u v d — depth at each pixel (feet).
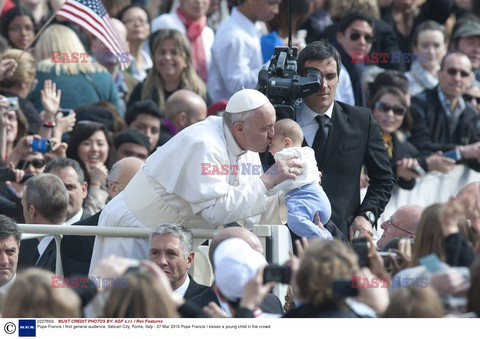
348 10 135.44
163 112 119.85
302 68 84.43
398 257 70.85
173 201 79.77
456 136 124.16
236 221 81.97
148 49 134.00
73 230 77.87
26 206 86.43
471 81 130.31
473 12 153.48
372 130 86.43
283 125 80.89
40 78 113.91
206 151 77.92
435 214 66.03
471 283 61.93
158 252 75.51
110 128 111.45
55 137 105.40
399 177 111.96
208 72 126.93
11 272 77.71
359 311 64.44
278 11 125.70
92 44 122.21
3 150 102.32
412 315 59.62
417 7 146.00
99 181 101.60
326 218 80.64
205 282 83.51
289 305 76.33
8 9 127.24
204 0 132.77
